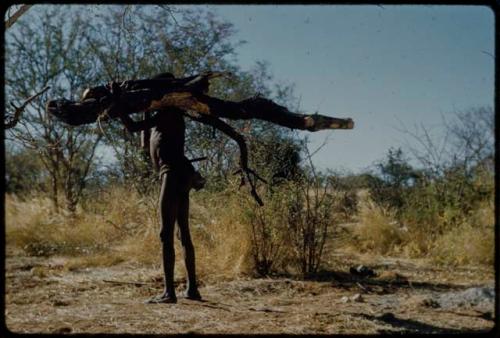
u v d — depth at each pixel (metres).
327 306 7.16
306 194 9.47
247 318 6.28
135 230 11.97
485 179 12.38
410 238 12.06
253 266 9.22
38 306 6.90
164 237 6.72
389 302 7.50
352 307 7.11
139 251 10.54
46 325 5.86
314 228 9.46
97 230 12.31
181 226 6.93
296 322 6.12
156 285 8.34
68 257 11.06
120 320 6.09
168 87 5.98
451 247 11.02
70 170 15.41
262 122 10.27
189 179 6.73
